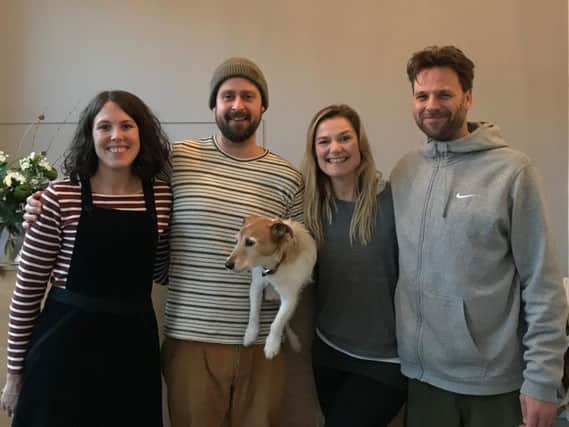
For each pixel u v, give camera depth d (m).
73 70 3.33
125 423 1.33
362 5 3.19
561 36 3.09
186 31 3.27
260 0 3.23
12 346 1.35
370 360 1.46
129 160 1.37
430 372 1.36
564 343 1.25
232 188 1.50
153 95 3.29
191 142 1.62
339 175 1.51
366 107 3.21
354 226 1.49
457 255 1.29
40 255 1.34
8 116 3.33
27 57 3.35
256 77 1.59
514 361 1.30
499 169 1.30
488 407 1.31
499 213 1.27
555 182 3.11
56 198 1.33
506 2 3.11
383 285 1.46
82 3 3.31
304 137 3.24
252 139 1.61
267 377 1.53
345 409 1.45
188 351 1.45
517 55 3.12
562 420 1.99
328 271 1.52
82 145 1.38
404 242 1.40
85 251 1.32
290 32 3.23
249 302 1.49
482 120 3.15
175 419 1.49
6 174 1.89
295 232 1.47
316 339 1.61
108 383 1.31
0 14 3.32
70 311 1.31
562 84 3.10
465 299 1.28
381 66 3.19
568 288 2.08
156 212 1.43
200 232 1.44
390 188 1.54
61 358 1.28
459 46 3.15
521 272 1.30
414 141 3.18
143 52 3.30
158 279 1.62
